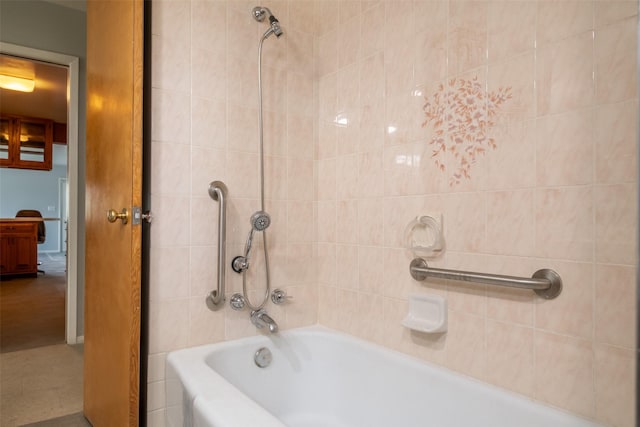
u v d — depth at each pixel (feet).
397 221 5.10
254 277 5.77
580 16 3.42
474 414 3.98
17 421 6.05
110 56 5.22
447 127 4.51
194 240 5.23
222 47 5.52
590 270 3.33
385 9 5.34
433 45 4.68
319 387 5.80
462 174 4.34
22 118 17.84
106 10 5.45
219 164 5.46
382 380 4.98
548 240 3.61
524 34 3.82
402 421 4.68
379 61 5.41
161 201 4.98
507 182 3.93
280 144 6.07
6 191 27.32
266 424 3.16
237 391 3.82
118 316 4.76
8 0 8.66
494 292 4.03
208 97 5.38
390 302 5.19
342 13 6.07
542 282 3.51
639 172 1.66
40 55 9.02
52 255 28.43
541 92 3.68
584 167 3.37
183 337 5.13
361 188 5.66
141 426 4.93
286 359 5.74
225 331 5.45
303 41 6.38
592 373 3.31
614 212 3.19
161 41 5.02
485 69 4.14
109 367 5.06
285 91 6.14
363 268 5.61
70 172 9.49
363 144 5.64
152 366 4.89
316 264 6.44
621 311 3.14
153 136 4.93
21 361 8.45
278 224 6.04
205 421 3.43
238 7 5.68
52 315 12.12
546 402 3.60
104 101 5.47
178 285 5.10
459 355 4.34
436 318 4.54
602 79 3.27
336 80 6.15
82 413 6.31
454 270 4.30
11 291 15.55
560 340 3.52
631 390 3.08
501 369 3.95
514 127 3.88
